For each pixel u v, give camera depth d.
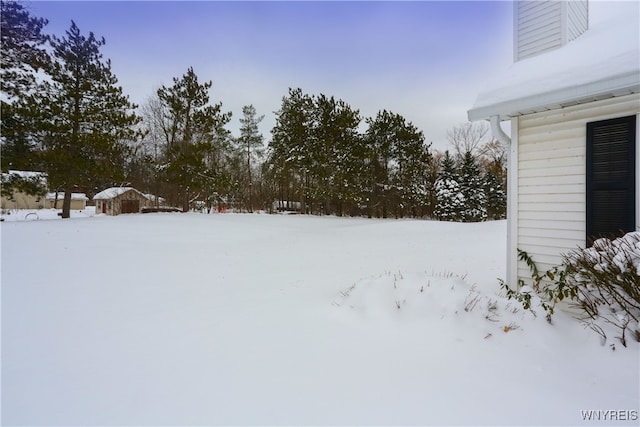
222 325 2.85
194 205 20.50
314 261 5.95
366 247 7.73
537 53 4.08
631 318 2.29
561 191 3.24
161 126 19.08
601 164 2.98
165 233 9.53
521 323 2.61
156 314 3.13
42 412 1.67
